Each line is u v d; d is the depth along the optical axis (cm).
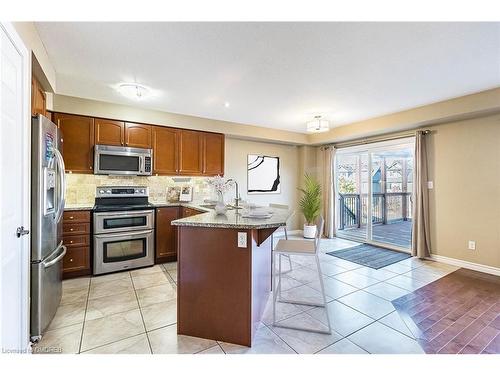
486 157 341
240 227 181
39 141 179
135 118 375
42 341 184
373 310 235
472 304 248
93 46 213
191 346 181
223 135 466
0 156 127
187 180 441
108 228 328
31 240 179
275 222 193
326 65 247
